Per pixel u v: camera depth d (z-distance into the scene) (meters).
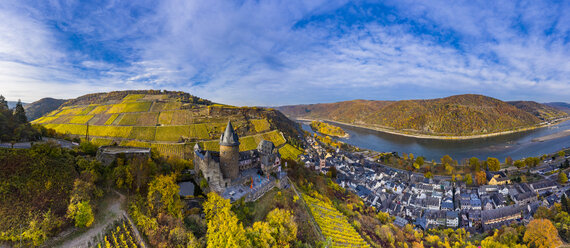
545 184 141.50
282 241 59.50
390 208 132.12
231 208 68.25
